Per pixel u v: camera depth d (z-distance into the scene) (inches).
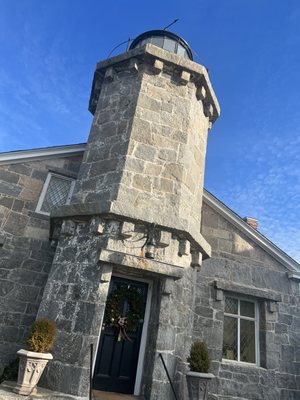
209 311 313.0
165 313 221.3
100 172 255.4
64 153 329.4
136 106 269.0
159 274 224.4
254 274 343.0
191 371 227.6
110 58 300.5
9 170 309.7
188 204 261.0
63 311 214.8
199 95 302.8
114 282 241.4
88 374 193.8
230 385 291.6
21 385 183.0
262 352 315.9
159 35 347.6
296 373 314.7
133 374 227.6
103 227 225.3
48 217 304.7
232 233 354.6
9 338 261.1
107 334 232.2
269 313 330.3
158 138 264.5
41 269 287.0
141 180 245.6
